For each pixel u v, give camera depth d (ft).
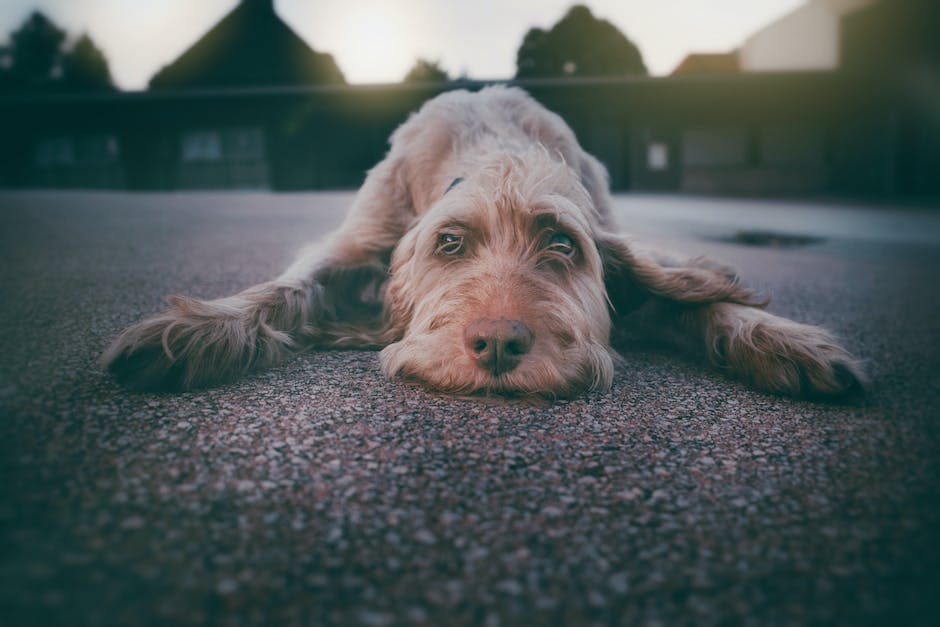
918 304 2.69
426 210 2.00
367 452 1.09
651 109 15.89
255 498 0.92
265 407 1.28
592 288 1.66
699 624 0.72
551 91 15.66
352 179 15.69
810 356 1.47
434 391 1.42
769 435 1.24
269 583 0.75
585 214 1.76
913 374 1.67
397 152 2.16
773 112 15.84
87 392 1.30
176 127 15.20
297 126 15.19
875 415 1.36
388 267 2.05
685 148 16.17
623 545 0.86
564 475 1.05
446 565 0.80
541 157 1.73
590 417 1.31
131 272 2.98
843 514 0.94
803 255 4.46
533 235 1.62
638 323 2.01
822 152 15.85
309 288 1.83
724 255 4.36
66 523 0.83
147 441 1.08
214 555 0.79
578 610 0.73
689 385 1.56
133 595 0.71
